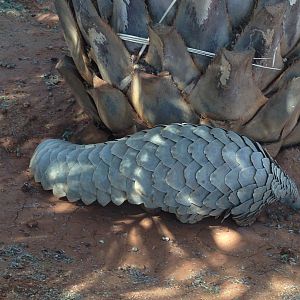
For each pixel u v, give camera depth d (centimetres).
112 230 269
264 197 266
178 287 248
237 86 262
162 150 261
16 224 270
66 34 290
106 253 260
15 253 257
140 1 269
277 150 286
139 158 263
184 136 262
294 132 290
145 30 271
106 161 268
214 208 263
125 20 271
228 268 257
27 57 386
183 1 264
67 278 249
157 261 259
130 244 264
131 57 273
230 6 266
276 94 270
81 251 260
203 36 266
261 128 276
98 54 274
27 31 421
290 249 264
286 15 270
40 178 283
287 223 277
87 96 294
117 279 250
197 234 269
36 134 319
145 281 250
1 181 291
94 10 272
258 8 265
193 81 268
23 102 339
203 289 248
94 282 248
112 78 276
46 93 346
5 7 452
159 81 265
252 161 263
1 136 318
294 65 270
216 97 265
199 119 272
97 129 303
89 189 271
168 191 260
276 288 249
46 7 461
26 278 247
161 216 274
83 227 270
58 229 268
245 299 244
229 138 263
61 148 283
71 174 274
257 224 275
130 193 264
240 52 257
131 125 280
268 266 258
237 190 261
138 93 270
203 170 259
